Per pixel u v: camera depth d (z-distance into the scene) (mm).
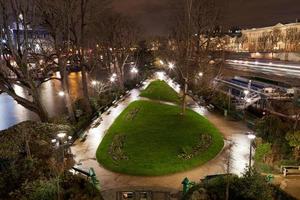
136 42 67750
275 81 49125
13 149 18812
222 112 37812
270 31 149625
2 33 25141
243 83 49219
